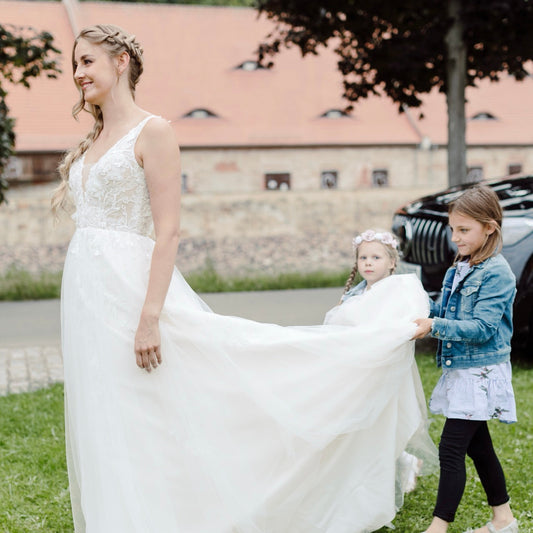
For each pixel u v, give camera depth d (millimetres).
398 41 9727
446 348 2670
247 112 25688
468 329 2543
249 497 2428
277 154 25141
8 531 2957
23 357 6398
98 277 2389
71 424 2480
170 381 2379
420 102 10609
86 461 2314
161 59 26641
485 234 2627
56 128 22906
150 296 2316
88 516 2291
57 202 2631
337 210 16875
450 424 2617
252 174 24984
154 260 2330
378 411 2566
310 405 2520
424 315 2729
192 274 11344
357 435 2609
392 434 2623
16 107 23141
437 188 17594
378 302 2795
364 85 10477
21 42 7426
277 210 16562
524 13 8977
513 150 27531
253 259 14594
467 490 3203
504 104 28391
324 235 16641
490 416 2561
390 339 2584
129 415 2322
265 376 2502
